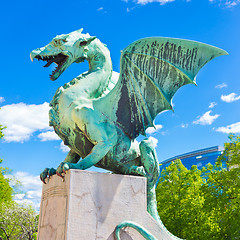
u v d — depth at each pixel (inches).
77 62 148.9
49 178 132.5
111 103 138.1
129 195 119.6
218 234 515.2
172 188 669.3
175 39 134.9
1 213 784.3
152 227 119.6
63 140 141.3
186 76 135.9
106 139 130.2
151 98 142.6
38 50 139.3
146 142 142.9
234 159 550.0
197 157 2330.2
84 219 109.0
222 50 131.0
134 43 140.0
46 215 128.0
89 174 114.9
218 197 531.2
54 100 138.9
